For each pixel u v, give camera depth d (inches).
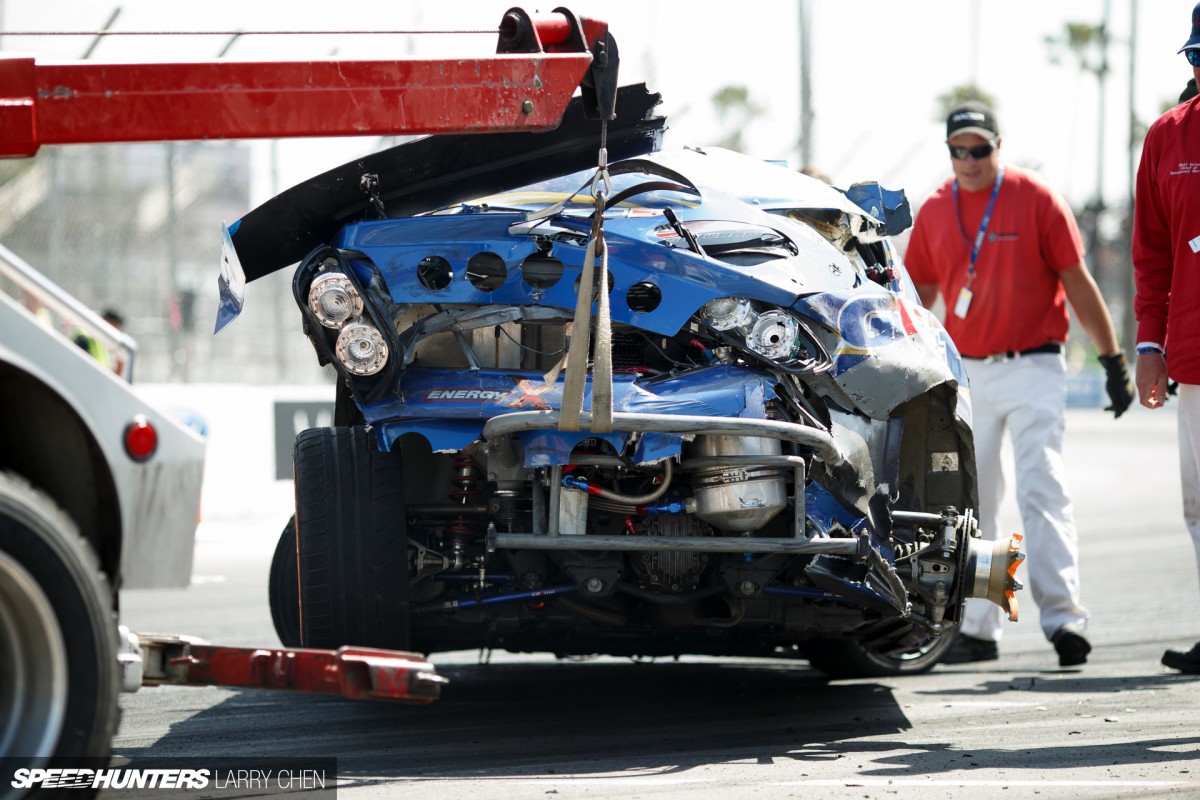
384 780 552.7
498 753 613.6
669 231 647.1
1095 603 1166.3
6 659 406.3
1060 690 794.2
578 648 706.2
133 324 2116.1
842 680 837.2
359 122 525.0
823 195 736.3
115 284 2102.6
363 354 604.7
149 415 436.8
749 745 633.0
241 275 639.1
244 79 510.0
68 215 2069.4
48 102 489.1
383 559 614.5
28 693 406.0
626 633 695.1
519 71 544.7
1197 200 685.3
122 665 478.9
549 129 550.9
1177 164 697.6
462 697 774.5
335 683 480.7
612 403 589.3
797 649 837.8
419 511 639.8
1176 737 645.9
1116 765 584.4
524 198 706.8
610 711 729.0
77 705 406.9
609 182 651.5
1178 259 695.1
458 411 605.6
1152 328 754.2
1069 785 544.4
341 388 657.6
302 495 617.6
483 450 610.9
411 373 623.5
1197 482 806.5
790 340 618.5
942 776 561.9
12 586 398.3
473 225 634.8
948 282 960.3
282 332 2260.1
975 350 948.0
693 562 629.6
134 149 2084.2
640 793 526.9
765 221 677.3
